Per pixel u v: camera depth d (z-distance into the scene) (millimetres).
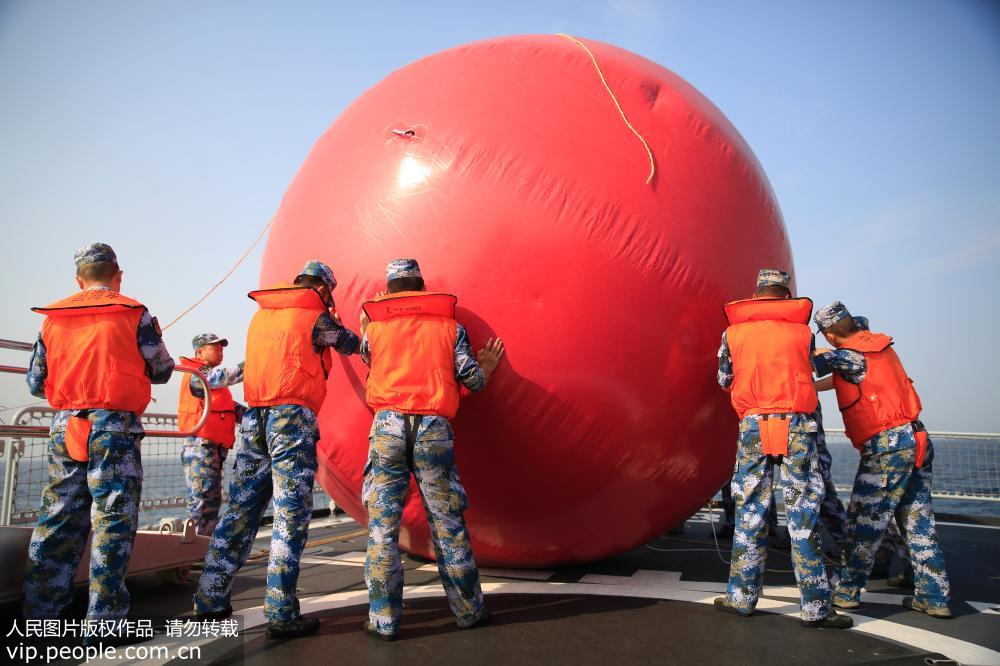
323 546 5004
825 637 2516
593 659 2252
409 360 2643
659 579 3510
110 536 2459
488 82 3201
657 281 2883
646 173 2994
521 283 2820
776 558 4270
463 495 2674
